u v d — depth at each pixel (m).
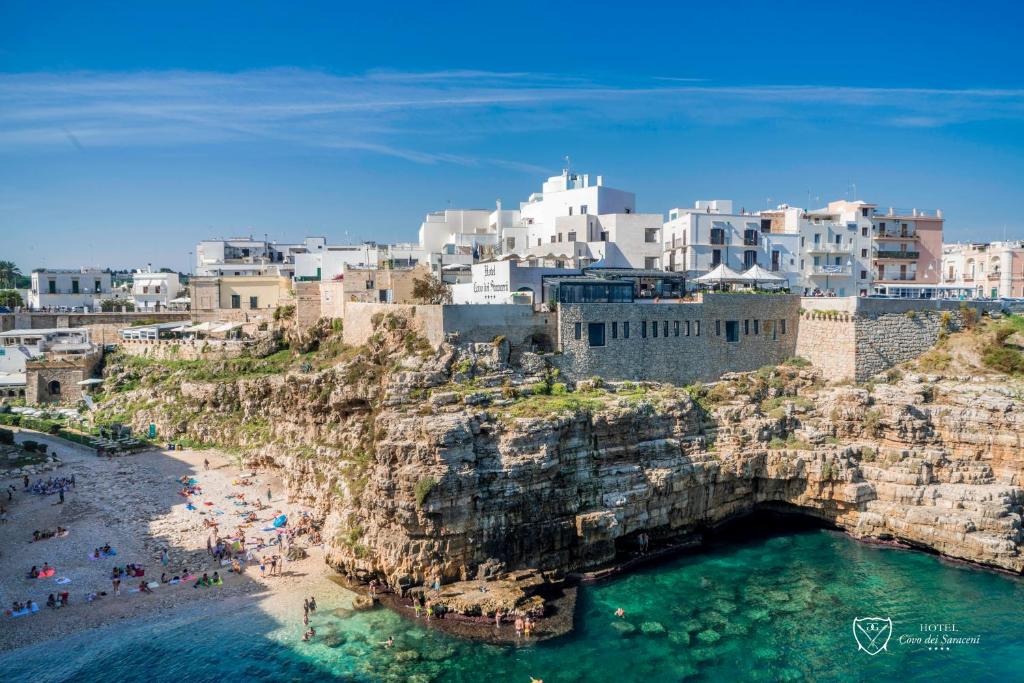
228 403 97.81
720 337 85.56
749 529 75.62
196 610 56.69
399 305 77.12
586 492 64.56
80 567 62.50
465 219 127.69
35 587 59.09
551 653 51.84
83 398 115.12
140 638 53.03
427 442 58.28
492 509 59.81
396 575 58.03
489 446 60.91
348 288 95.00
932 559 68.31
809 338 89.31
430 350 70.69
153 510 74.38
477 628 54.25
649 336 80.12
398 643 52.62
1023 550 65.88
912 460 73.12
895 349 87.81
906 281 121.44
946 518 68.12
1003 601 60.66
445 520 58.00
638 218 108.06
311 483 74.44
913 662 52.16
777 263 107.62
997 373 83.69
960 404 76.56
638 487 66.44
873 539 72.38
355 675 49.09
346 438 75.69
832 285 110.81
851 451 75.19
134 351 121.62
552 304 75.56
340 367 79.06
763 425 75.94
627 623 56.16
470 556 59.50
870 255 112.75
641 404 69.94
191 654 51.16
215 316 124.25
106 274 169.75
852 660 52.19
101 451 92.62
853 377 84.94
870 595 61.41
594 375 76.38
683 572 65.06
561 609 57.53
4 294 174.75
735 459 72.62
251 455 86.19
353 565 60.03
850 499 72.50
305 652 51.47
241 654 51.22
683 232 104.44
